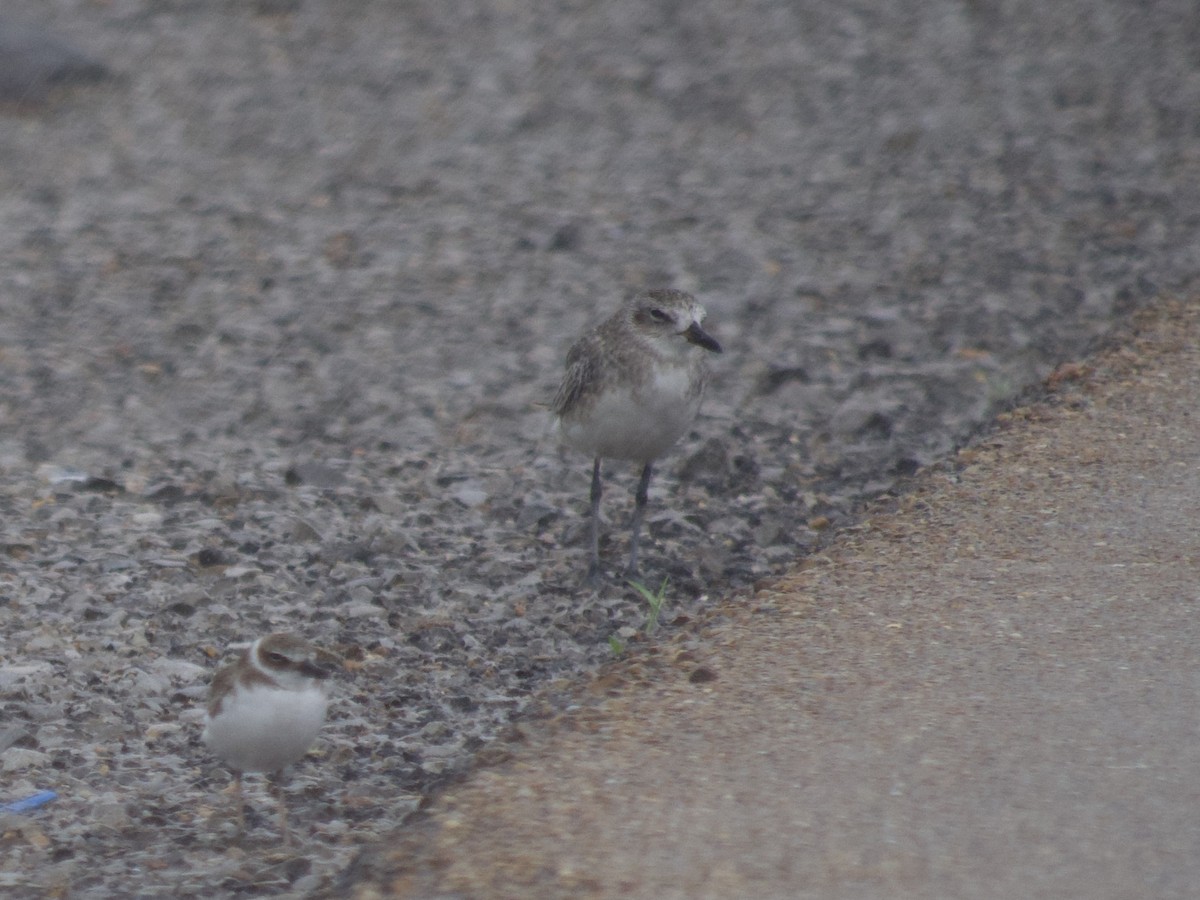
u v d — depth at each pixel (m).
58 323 18.75
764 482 13.60
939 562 10.52
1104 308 17.17
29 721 9.59
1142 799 7.28
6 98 28.25
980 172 23.69
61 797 8.66
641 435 11.39
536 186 24.30
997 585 10.01
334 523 13.02
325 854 7.90
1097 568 10.15
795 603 10.04
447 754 9.12
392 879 7.04
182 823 8.38
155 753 9.27
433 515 13.23
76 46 29.83
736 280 19.70
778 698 8.58
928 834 7.07
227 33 33.19
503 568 12.10
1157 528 10.75
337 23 34.06
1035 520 11.11
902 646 9.17
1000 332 16.78
